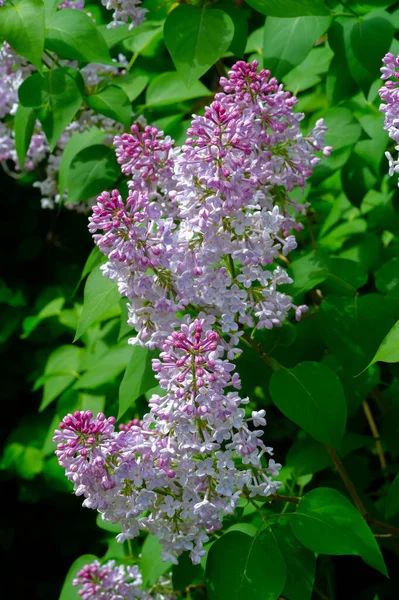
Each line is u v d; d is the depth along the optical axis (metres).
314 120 0.99
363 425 1.08
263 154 0.84
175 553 0.82
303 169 0.85
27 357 1.69
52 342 1.57
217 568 0.80
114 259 0.78
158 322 0.81
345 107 1.01
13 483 1.64
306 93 1.09
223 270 0.80
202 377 0.76
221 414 0.77
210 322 0.81
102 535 1.59
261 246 0.81
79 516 1.62
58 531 1.62
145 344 0.82
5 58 0.99
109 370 1.12
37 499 1.53
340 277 0.92
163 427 0.78
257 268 0.82
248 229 0.81
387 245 1.11
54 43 0.94
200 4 0.96
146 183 0.83
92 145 0.99
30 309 1.70
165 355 0.77
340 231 1.08
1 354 1.68
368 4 0.98
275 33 0.96
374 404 1.12
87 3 1.28
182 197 0.80
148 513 0.91
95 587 0.89
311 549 0.79
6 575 1.62
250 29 1.19
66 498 1.54
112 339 1.20
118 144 0.83
